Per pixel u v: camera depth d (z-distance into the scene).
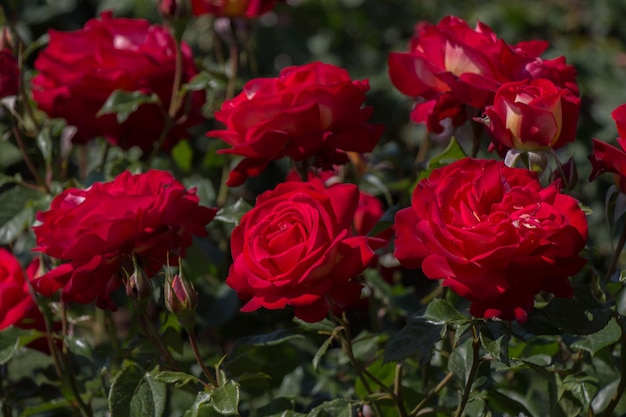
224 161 1.64
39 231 1.24
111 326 1.47
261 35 2.91
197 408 1.22
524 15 2.91
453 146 1.35
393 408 1.37
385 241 1.22
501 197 1.18
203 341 1.92
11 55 1.45
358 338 1.40
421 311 1.25
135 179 1.28
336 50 3.01
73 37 1.49
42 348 1.44
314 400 1.40
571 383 1.29
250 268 1.18
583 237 1.16
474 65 1.28
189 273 1.53
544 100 1.22
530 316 1.22
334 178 1.50
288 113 1.26
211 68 1.59
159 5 1.53
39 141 1.49
